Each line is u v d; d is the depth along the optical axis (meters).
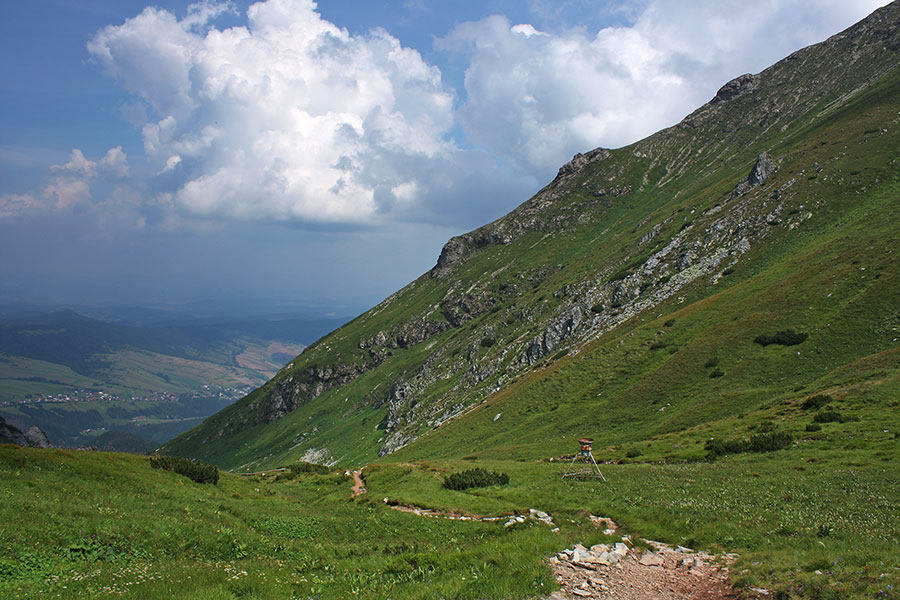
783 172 145.25
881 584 13.55
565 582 16.14
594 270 179.62
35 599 13.25
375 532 30.47
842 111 187.75
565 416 91.56
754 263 116.12
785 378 70.69
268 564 20.98
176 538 22.62
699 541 22.67
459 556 19.38
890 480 30.02
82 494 26.98
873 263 85.19
